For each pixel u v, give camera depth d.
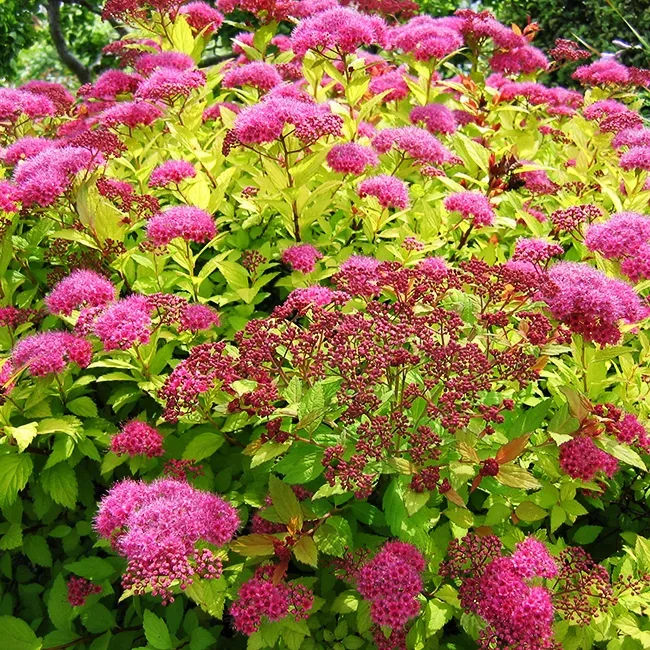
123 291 0.60
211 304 0.60
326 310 0.50
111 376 0.51
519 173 0.66
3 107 0.69
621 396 0.51
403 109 0.79
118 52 0.87
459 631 0.48
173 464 0.48
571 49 0.94
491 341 0.48
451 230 0.62
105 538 0.44
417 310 0.48
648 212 0.67
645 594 0.43
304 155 0.59
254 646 0.42
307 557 0.42
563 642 0.42
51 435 0.51
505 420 0.48
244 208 0.65
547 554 0.42
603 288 0.47
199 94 0.71
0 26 1.53
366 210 0.61
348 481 0.41
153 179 0.58
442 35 0.75
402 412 0.44
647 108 1.11
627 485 0.53
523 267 0.51
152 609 0.50
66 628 0.48
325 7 0.76
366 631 0.44
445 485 0.42
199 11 0.84
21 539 0.50
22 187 0.55
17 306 0.58
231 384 0.48
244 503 0.49
